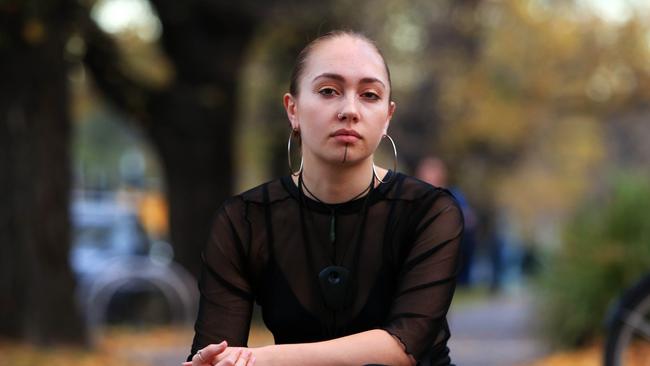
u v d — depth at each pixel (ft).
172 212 69.82
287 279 13.42
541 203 203.82
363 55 13.00
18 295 43.55
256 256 13.52
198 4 63.26
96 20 59.36
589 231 46.88
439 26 114.21
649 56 124.47
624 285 45.44
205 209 69.31
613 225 46.16
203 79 66.95
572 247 47.32
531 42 127.75
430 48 114.42
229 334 13.46
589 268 46.14
